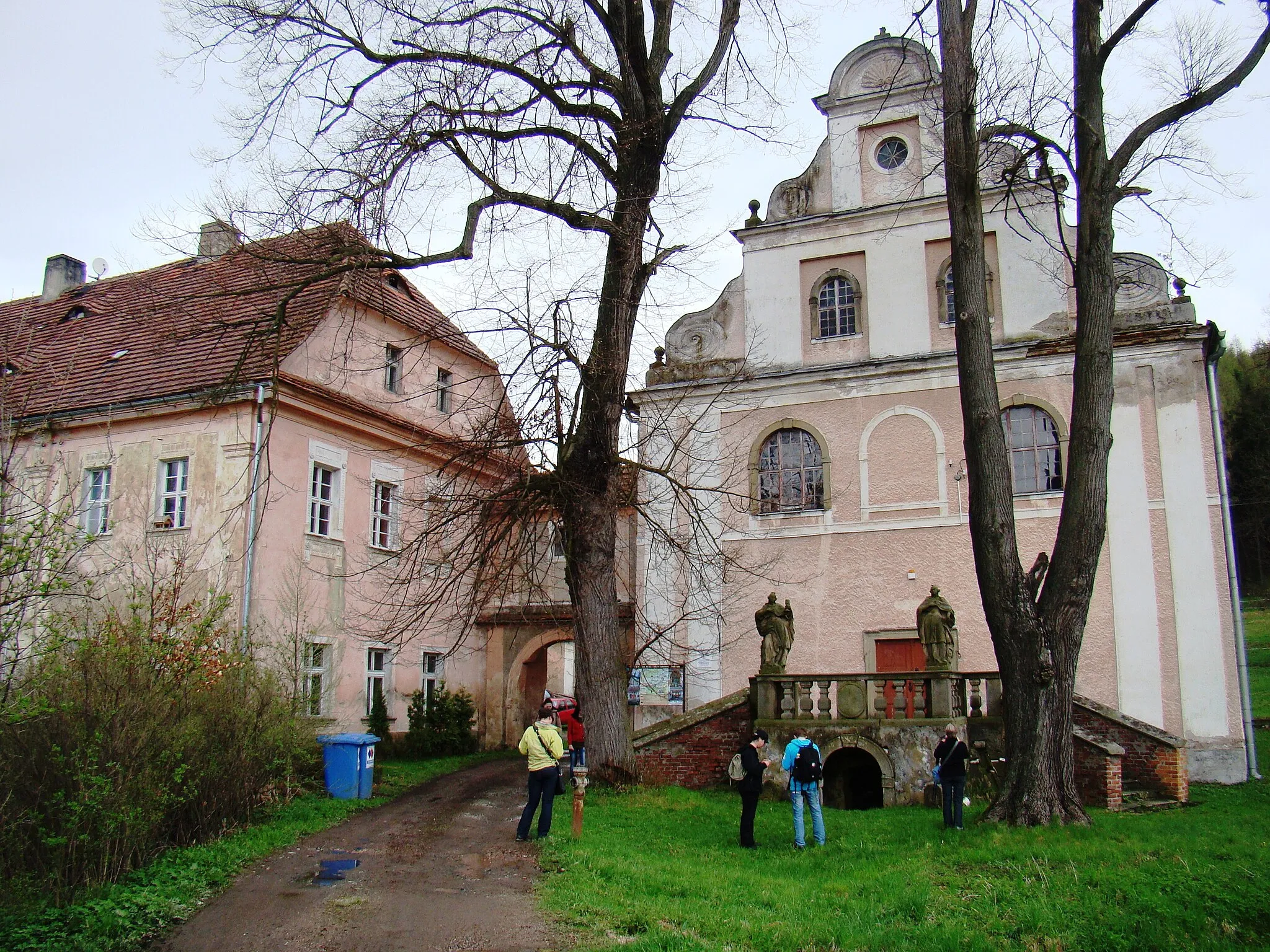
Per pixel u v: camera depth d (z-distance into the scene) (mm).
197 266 23219
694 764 16391
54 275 27250
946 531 19562
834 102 21906
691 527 20953
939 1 13000
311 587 20172
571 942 7762
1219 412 19297
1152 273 18922
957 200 12641
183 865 10180
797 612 20203
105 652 10344
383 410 22719
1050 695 11656
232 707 12281
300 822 12742
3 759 9070
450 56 14336
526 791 16172
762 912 8648
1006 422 19500
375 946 7785
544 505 15508
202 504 19125
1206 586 17641
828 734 14938
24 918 8375
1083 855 10016
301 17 14094
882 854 10820
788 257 21719
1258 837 11117
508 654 25750
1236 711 17094
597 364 15023
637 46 14672
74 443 20547
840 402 20766
